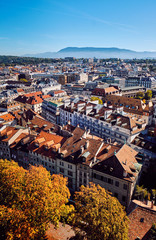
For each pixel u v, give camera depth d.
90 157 82.31
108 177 75.81
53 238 59.41
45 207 51.41
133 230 50.09
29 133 112.69
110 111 123.06
